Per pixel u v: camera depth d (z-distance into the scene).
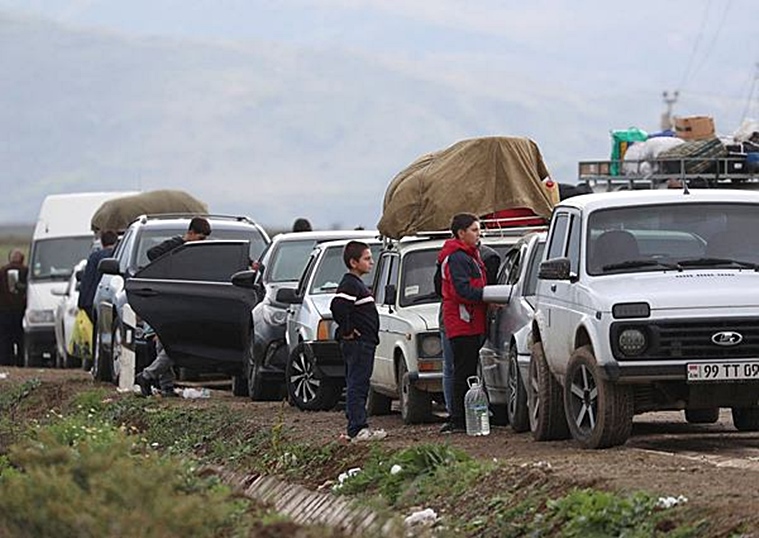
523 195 45.03
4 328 83.62
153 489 24.28
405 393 41.94
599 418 32.94
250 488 36.25
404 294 43.06
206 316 51.72
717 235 34.75
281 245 52.34
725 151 51.12
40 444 29.67
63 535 23.44
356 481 32.72
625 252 34.41
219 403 48.25
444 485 30.50
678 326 32.44
